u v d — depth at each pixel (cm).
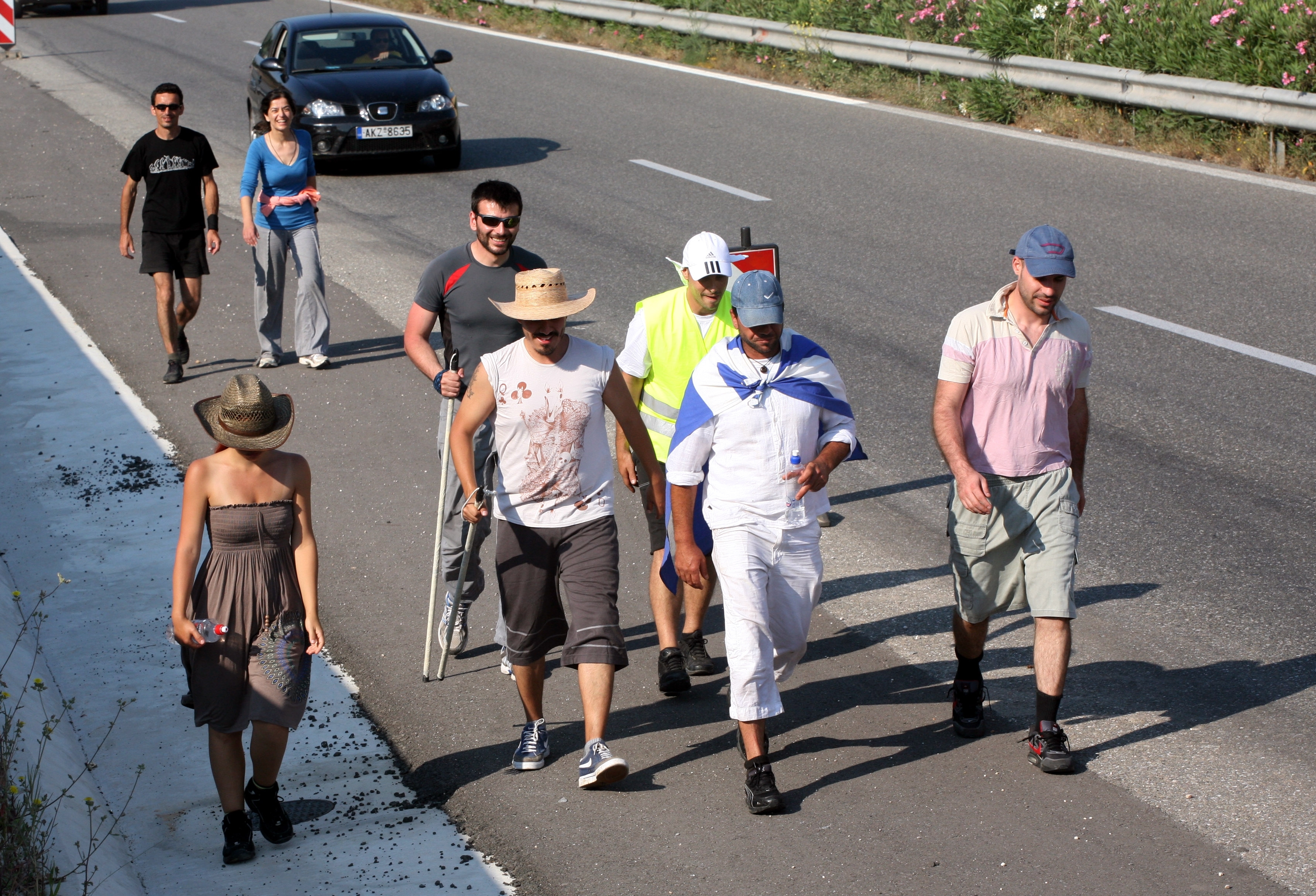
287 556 1168
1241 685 1398
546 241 3197
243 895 1098
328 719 1385
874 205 3375
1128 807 1192
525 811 1218
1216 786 1220
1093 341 2398
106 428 2145
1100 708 1370
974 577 1280
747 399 1234
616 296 2789
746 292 1211
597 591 1249
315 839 1181
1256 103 3434
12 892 950
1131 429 2042
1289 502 1800
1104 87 3859
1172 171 3503
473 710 1400
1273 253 2828
